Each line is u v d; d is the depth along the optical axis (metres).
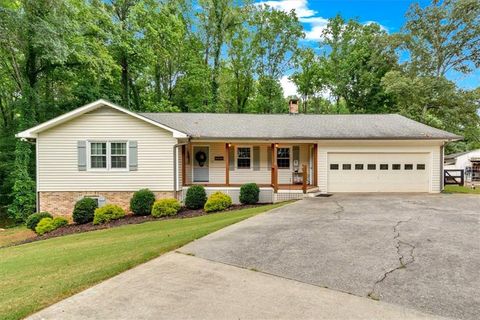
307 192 11.60
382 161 12.78
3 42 12.98
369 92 25.97
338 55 27.41
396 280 3.72
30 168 15.03
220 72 24.38
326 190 12.78
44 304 3.19
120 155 11.55
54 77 16.84
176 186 11.63
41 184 11.36
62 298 3.32
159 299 3.26
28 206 13.49
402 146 12.70
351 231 6.11
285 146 14.14
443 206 9.07
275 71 26.47
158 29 18.88
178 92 23.67
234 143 13.56
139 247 5.47
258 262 4.44
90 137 11.41
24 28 12.59
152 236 6.59
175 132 11.39
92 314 2.96
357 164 12.80
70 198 11.44
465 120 21.00
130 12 17.45
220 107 24.36
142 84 21.91
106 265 4.40
